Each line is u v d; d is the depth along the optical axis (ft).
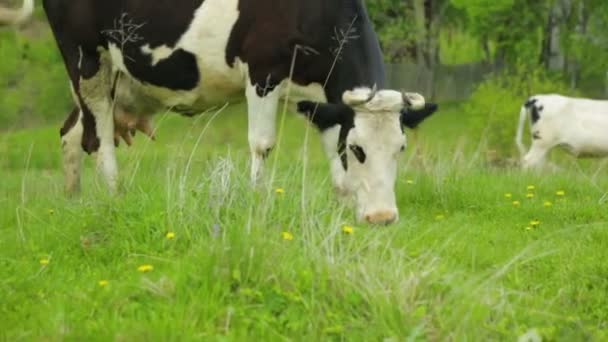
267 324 18.02
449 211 31.68
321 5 30.42
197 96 33.99
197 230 23.81
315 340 17.56
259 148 31.63
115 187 30.40
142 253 23.26
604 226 27.48
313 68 30.89
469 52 172.35
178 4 32.40
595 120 61.36
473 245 24.79
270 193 24.44
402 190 33.83
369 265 19.53
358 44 30.48
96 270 22.35
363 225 26.61
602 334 18.44
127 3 33.45
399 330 17.62
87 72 35.47
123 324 17.90
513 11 133.69
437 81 158.40
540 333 17.89
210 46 32.12
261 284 19.27
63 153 37.27
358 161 27.43
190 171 30.19
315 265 19.67
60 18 35.65
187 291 19.17
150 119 36.65
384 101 27.37
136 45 33.45
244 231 20.75
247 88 31.86
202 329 18.03
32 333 17.99
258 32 31.04
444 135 113.60
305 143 24.94
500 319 18.33
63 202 30.32
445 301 18.52
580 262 23.02
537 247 24.94
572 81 137.69
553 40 144.87
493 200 32.96
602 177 42.96
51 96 140.77
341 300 18.75
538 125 62.39
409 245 24.09
